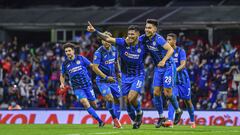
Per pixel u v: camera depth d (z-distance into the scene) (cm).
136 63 2347
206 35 4706
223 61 4206
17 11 5309
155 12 4859
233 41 4678
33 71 4528
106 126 2811
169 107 2659
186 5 5306
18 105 4044
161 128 2505
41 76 4484
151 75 4156
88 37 4844
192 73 4178
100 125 2695
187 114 3275
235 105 3919
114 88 2684
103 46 2664
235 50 4275
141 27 4606
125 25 4706
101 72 2609
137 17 4778
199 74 4159
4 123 3472
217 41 4703
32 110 3503
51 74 4484
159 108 2461
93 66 2645
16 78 4428
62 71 2742
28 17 5166
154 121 3312
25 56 4741
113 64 2688
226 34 4697
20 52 4781
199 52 4325
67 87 4112
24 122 3503
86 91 2722
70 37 5088
